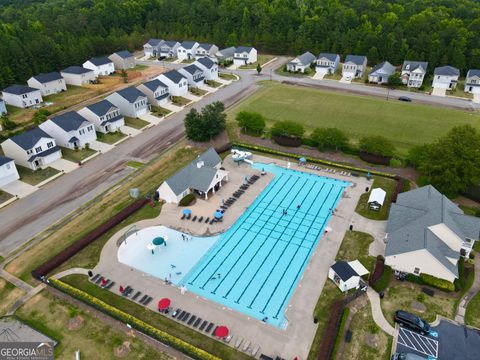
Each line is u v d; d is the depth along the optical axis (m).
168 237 53.66
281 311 42.75
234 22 163.88
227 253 51.22
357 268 46.31
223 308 43.06
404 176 66.38
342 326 39.72
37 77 107.06
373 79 116.38
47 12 173.12
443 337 39.19
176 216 57.78
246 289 45.75
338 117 91.56
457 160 57.34
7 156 72.25
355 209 58.78
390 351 37.84
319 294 44.38
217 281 46.94
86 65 125.56
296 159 73.44
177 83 103.44
